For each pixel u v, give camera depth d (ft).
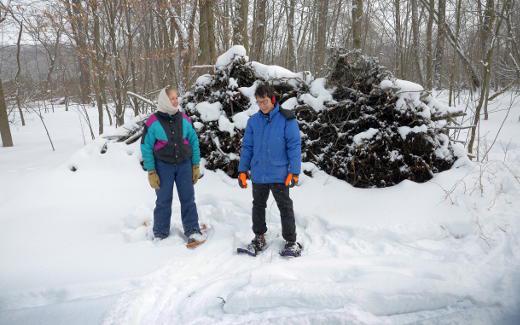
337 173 14.75
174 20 24.43
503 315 7.58
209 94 17.71
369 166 14.23
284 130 10.00
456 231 11.14
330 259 9.89
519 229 10.69
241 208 13.46
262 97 9.77
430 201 12.33
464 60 19.70
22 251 10.70
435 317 7.63
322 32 41.81
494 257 9.66
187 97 18.08
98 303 8.27
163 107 10.64
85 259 10.21
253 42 32.50
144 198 14.38
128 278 9.15
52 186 14.88
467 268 9.18
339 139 14.87
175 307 8.17
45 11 24.59
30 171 18.76
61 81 63.16
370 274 8.91
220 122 15.97
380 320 7.54
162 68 31.07
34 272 9.52
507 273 8.90
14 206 13.62
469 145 17.15
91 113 51.65
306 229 11.82
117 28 27.30
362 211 12.26
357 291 8.16
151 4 25.71
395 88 14.20
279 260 10.21
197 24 27.58
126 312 7.80
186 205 11.45
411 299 7.94
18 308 8.26
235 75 16.98
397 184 14.01
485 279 8.75
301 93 16.05
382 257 9.88
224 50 31.27
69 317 7.82
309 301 7.99
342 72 15.24
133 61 28.22
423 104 14.39
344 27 50.29
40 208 13.55
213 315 7.83
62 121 46.78
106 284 8.90
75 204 13.88
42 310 8.07
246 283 8.89
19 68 47.52
